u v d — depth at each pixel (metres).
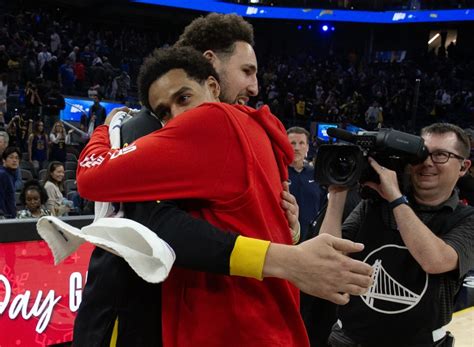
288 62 21.31
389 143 1.44
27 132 8.05
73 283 2.70
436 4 20.97
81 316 0.97
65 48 15.30
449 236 1.56
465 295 3.39
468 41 21.55
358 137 1.49
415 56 21.09
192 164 0.85
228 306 0.88
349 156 1.37
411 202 1.67
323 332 2.52
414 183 1.63
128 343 0.91
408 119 16.27
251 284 0.90
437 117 16.06
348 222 1.81
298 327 0.94
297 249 0.81
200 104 0.94
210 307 0.88
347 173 1.37
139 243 0.82
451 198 1.63
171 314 0.89
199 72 0.96
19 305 2.53
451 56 20.84
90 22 20.22
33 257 2.57
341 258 0.81
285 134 1.05
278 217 0.94
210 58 1.10
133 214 0.88
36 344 2.59
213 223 0.87
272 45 23.14
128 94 14.09
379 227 1.63
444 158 1.57
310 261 0.80
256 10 20.98
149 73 0.97
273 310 0.91
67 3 18.86
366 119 15.47
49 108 8.93
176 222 0.83
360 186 1.62
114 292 0.92
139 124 0.98
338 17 21.20
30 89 9.30
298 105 15.48
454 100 17.08
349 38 22.88
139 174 0.84
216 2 20.36
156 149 0.84
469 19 19.84
